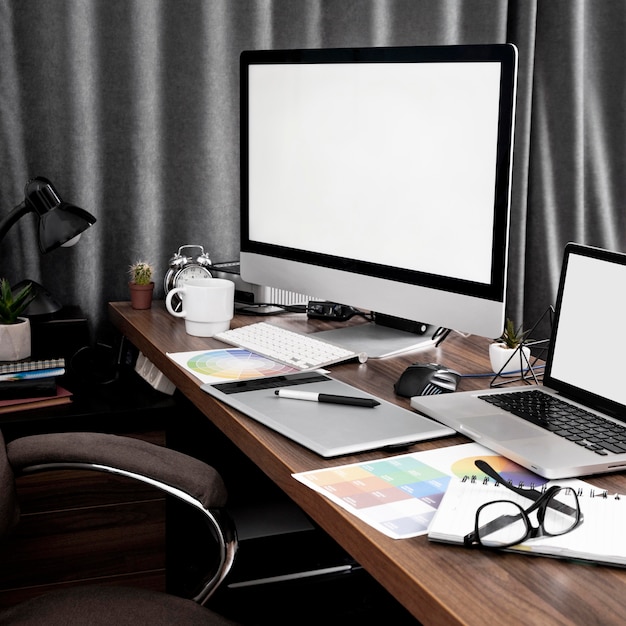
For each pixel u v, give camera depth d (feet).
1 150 6.68
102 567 5.62
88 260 7.00
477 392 4.26
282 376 4.70
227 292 5.66
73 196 6.89
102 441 4.24
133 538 5.65
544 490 3.18
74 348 6.34
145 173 7.09
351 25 7.55
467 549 2.75
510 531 2.77
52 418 5.48
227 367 4.93
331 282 5.62
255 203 6.15
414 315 5.12
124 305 6.81
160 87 7.09
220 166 7.36
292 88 5.70
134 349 6.52
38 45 6.65
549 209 8.46
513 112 4.44
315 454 3.59
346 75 5.32
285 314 6.47
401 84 4.99
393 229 5.17
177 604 3.94
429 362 5.19
